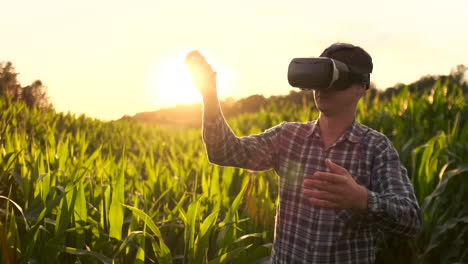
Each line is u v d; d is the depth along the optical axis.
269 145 1.71
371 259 1.54
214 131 1.54
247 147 1.66
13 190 2.77
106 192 2.40
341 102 1.49
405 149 3.36
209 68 1.45
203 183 3.17
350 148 1.52
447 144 3.35
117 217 2.15
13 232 1.82
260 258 2.20
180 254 2.43
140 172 4.75
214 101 1.50
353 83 1.47
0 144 3.38
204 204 2.94
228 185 3.17
